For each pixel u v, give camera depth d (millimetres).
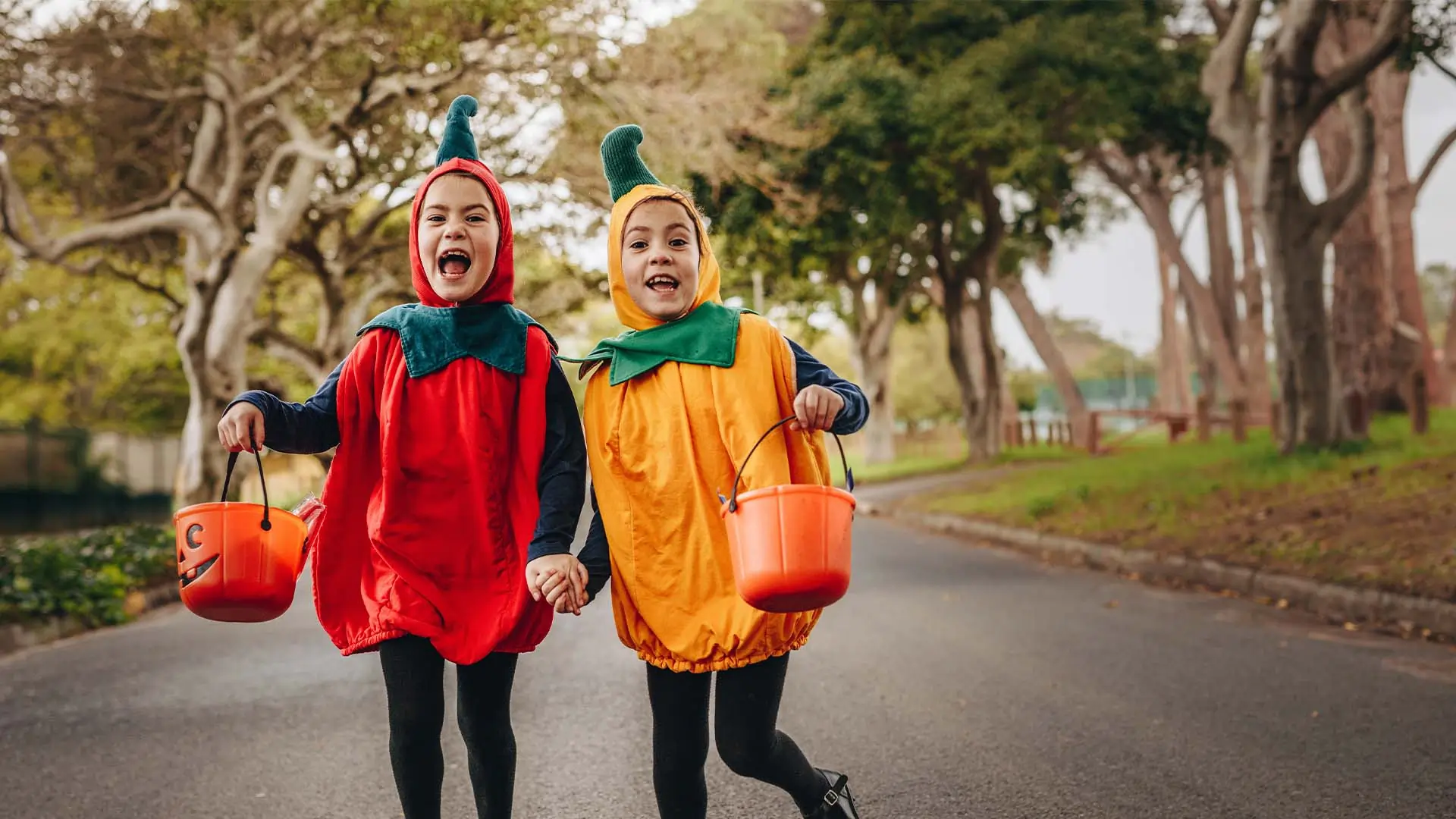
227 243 16078
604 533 2820
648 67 16375
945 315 29062
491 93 16594
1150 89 21938
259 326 22391
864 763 4410
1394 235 28641
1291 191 15844
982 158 24125
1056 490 16219
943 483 23547
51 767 4715
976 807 3840
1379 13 16234
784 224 22500
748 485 2709
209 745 5012
